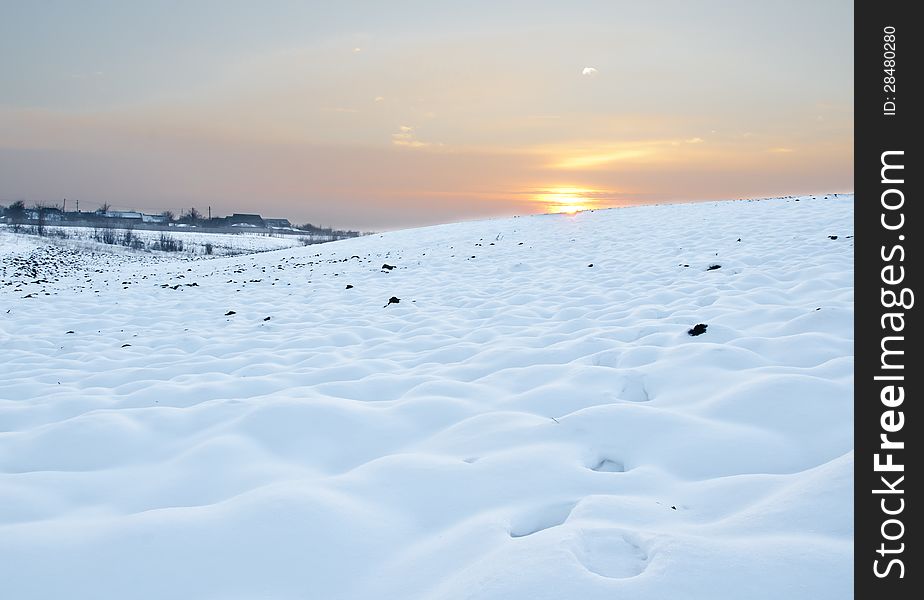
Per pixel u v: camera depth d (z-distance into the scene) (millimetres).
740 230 15984
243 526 2688
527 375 5309
